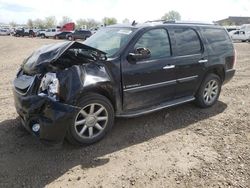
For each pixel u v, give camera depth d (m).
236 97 7.34
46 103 3.98
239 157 4.27
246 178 3.76
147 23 5.43
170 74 5.39
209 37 6.20
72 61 4.46
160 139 4.82
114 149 4.46
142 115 5.63
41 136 4.05
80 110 4.29
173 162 4.12
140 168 3.96
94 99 4.39
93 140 4.54
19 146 4.46
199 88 6.12
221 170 3.93
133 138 4.83
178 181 3.68
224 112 6.18
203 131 5.17
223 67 6.42
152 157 4.25
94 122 4.52
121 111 4.89
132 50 4.87
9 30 66.69
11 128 5.05
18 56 17.31
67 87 4.11
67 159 4.15
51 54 4.34
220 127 5.37
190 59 5.70
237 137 4.94
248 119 5.79
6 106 6.20
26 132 4.91
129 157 4.24
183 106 6.41
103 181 3.67
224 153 4.38
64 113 4.01
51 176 3.75
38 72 4.28
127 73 4.76
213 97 6.47
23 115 4.30
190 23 6.02
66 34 48.25
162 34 5.38
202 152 4.40
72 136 4.30
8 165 3.96
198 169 3.94
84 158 4.19
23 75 4.63
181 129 5.24
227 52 6.52
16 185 3.56
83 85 4.21
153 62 5.10
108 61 4.60
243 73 10.85
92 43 5.43
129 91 4.84
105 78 4.46
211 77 6.21
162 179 3.72
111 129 5.12
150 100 5.23
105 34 5.57
